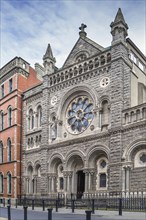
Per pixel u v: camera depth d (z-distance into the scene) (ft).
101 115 104.47
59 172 117.29
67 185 108.88
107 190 95.66
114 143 94.17
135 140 88.94
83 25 127.03
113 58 102.89
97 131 103.19
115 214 70.23
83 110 113.29
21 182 132.87
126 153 90.63
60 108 120.26
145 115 88.58
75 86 115.65
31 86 145.79
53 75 127.34
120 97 97.25
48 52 133.49
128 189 87.20
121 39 102.89
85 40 123.03
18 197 129.18
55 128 121.19
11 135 142.00
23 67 152.87
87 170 101.91
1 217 70.08
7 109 151.23
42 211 87.56
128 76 99.55
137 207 78.74
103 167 100.78
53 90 126.21
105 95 103.40
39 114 134.10
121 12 106.22
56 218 64.85
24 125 140.87
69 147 111.45
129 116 93.35
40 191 119.75
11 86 153.28
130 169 88.74
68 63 127.44
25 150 135.74
